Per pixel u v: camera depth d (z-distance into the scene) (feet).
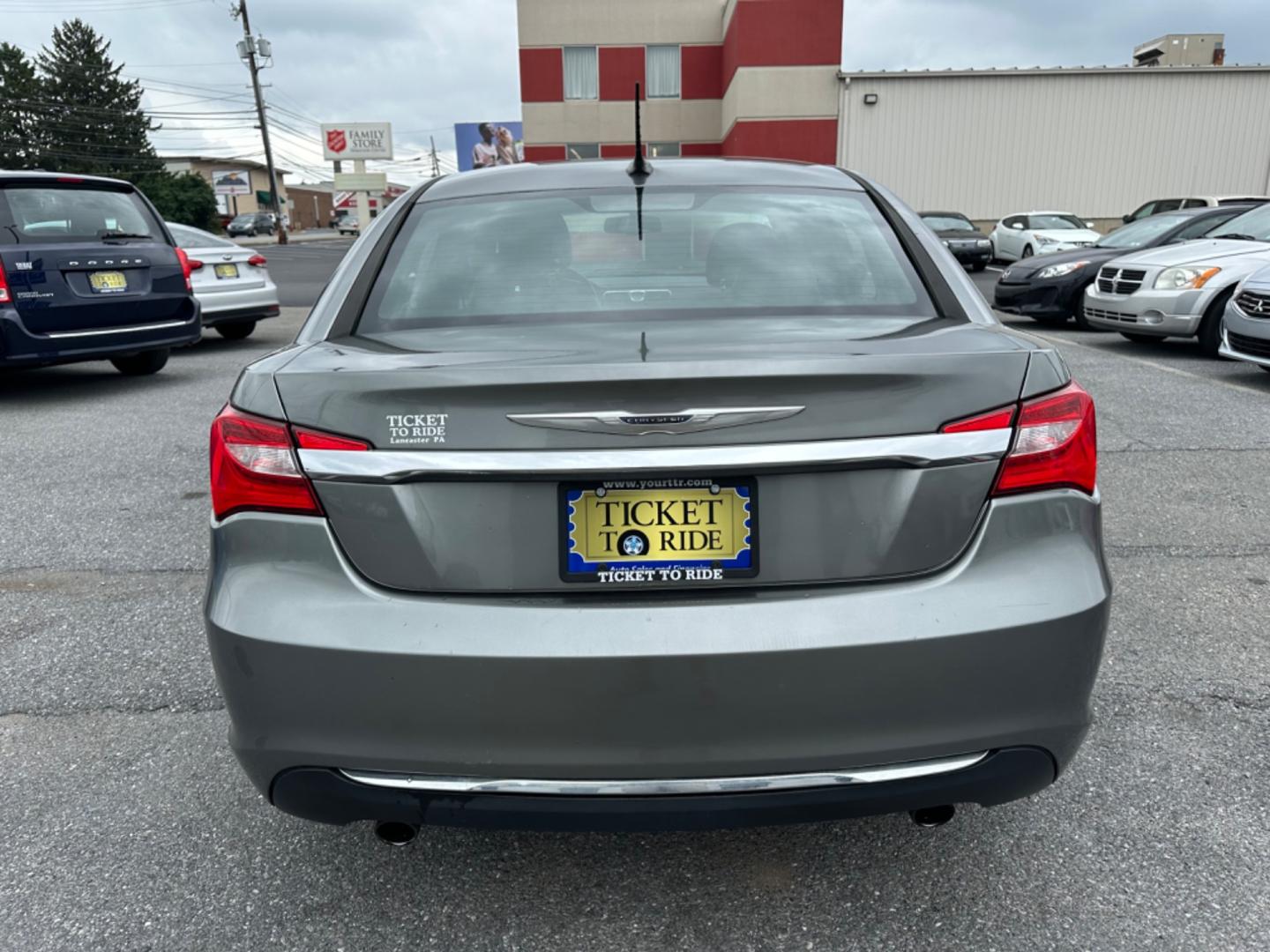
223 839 7.42
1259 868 6.85
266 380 5.67
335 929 6.45
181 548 13.75
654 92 112.37
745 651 5.28
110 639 10.91
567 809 5.45
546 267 7.43
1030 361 5.67
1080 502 5.75
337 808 5.69
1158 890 6.65
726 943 6.28
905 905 6.59
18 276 22.50
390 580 5.51
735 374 5.23
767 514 5.43
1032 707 5.58
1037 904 6.56
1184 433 19.04
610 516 5.42
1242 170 91.61
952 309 7.02
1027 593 5.51
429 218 8.18
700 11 110.32
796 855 7.16
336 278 7.59
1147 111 90.33
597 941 6.32
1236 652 10.12
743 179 8.66
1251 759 8.20
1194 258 27.91
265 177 300.20
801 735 5.40
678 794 5.42
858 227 7.99
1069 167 91.91
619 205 8.18
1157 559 12.75
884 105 92.27
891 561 5.49
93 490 16.57
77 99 236.02
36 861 7.16
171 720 9.20
